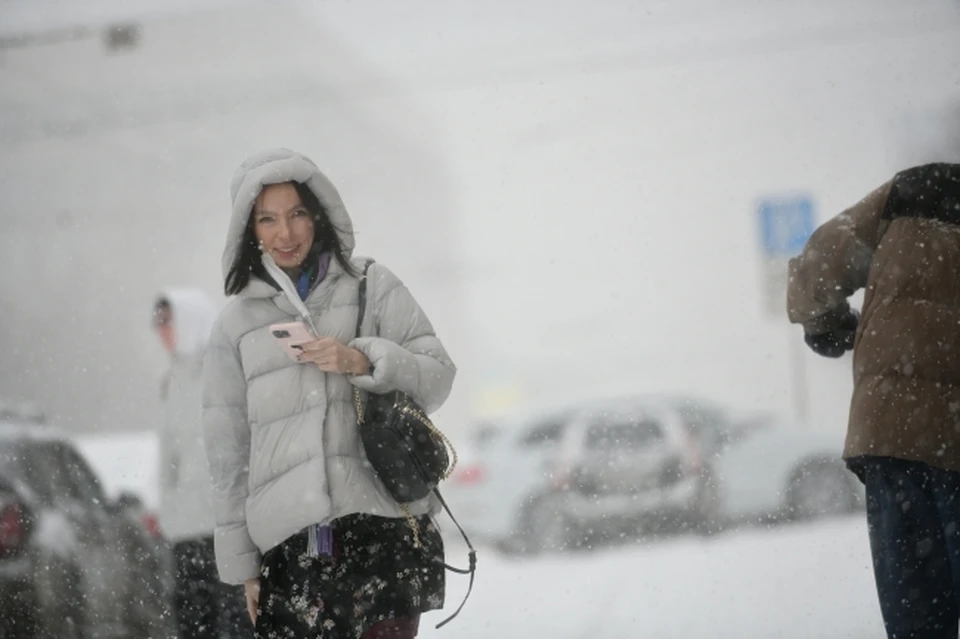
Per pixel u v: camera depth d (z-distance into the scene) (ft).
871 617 70.59
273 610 44.93
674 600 83.82
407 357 45.57
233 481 46.55
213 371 46.73
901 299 50.52
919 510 50.11
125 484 104.17
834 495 146.41
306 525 44.27
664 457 148.97
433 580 45.91
